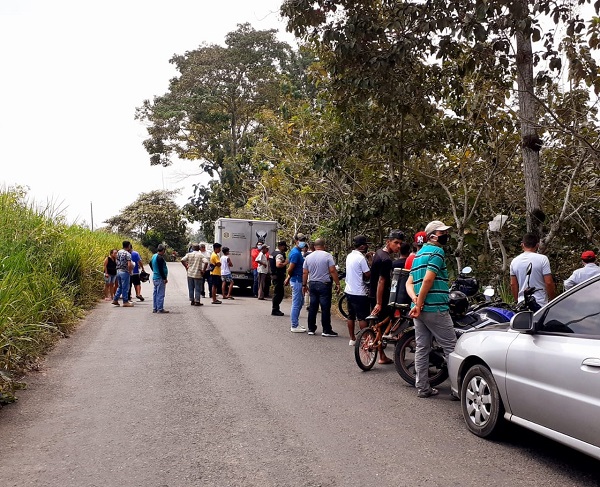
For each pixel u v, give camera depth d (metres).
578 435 4.55
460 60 12.41
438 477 4.75
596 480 4.72
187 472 4.85
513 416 5.33
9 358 8.17
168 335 11.87
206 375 8.32
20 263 11.00
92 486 4.58
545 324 5.13
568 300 5.01
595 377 4.39
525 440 5.69
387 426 6.09
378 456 5.22
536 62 10.50
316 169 15.88
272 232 23.67
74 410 6.61
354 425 6.11
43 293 11.57
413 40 10.77
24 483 4.63
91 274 18.27
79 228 18.42
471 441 5.65
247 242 23.48
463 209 14.50
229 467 4.96
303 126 19.73
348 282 10.04
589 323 4.72
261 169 28.69
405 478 4.73
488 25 9.86
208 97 47.31
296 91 31.81
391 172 14.75
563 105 11.12
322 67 14.95
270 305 18.53
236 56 48.41
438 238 7.16
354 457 5.20
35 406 6.76
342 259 19.61
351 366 9.04
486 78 11.66
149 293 22.86
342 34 11.15
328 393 7.40
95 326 13.15
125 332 12.27
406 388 7.71
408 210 14.34
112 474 4.81
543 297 7.79
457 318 7.58
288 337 11.71
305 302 18.39
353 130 14.65
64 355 9.77
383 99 12.11
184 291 24.30
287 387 7.68
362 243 10.24
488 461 5.12
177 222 66.19
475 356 5.90
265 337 11.69
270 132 22.77
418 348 7.29
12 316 8.63
